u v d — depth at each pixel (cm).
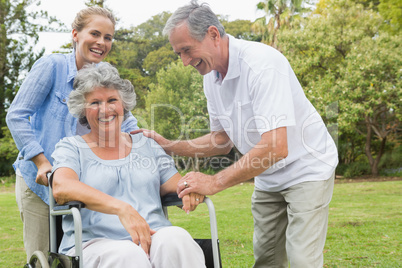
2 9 1628
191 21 210
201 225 590
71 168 191
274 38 1557
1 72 1648
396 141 1562
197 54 215
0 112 1642
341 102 1191
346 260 395
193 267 174
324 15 1434
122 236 189
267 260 256
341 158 1553
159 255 173
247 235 519
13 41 1639
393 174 1379
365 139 1550
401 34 1343
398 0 1369
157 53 1775
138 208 194
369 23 1334
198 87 1228
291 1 1566
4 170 1605
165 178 213
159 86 1323
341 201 817
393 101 1238
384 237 495
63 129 237
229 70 220
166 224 197
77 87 202
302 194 221
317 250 218
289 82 212
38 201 238
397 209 696
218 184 198
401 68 1195
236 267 370
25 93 233
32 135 229
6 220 695
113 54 1777
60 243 197
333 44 1282
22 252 468
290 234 223
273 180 229
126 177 199
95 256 168
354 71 1208
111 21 249
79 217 165
